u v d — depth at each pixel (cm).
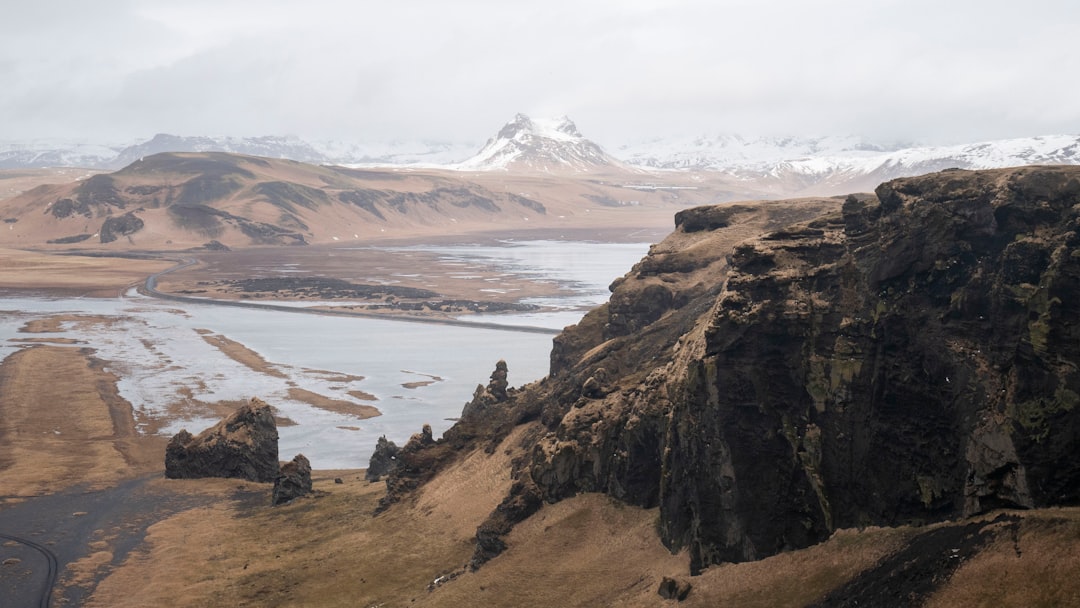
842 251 7400
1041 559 4984
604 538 8262
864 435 6575
